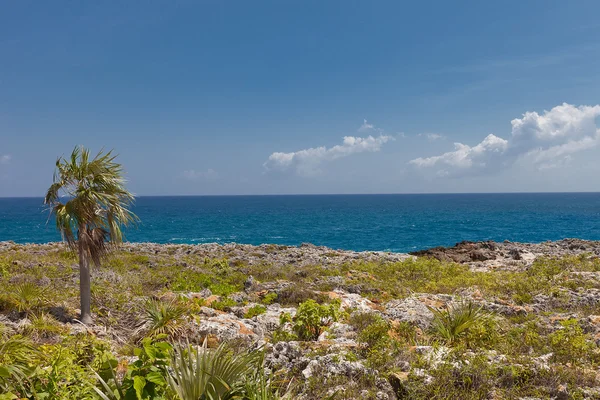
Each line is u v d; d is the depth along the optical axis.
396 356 7.69
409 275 23.09
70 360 5.44
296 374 7.16
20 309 11.08
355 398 6.23
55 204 11.51
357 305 13.57
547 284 17.89
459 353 7.48
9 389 4.95
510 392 6.33
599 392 6.37
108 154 11.65
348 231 82.62
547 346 8.62
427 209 189.50
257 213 164.00
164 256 28.56
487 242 39.25
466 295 15.50
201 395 5.02
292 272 23.69
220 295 16.42
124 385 4.84
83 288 11.41
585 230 80.44
